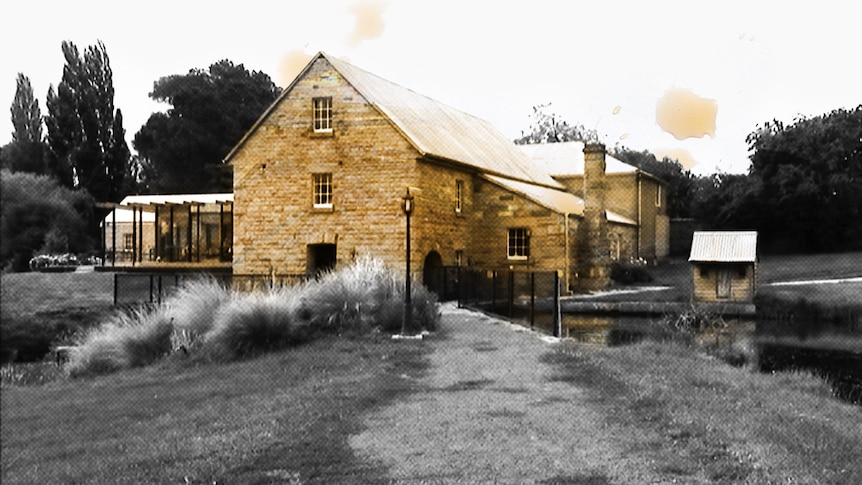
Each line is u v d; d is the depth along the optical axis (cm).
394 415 1081
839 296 3111
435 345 1825
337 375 1466
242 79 6078
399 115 3250
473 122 4553
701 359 1939
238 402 1273
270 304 1911
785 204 4244
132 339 1941
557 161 5153
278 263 3144
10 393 1562
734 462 824
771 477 770
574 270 3597
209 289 2119
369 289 2103
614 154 4597
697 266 3366
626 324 2814
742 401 1267
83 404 1384
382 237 3033
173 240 4112
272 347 1864
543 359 1609
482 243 3519
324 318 1997
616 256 4034
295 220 3138
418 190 3017
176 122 5850
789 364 2067
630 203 4444
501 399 1195
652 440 925
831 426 1120
